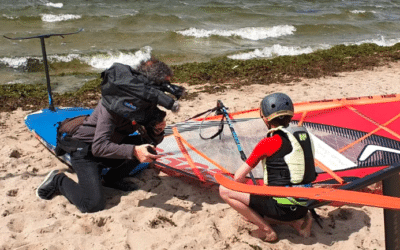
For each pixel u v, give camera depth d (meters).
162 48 12.32
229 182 2.71
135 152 3.45
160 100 3.26
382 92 7.54
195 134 4.62
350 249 3.20
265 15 17.52
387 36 15.59
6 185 4.09
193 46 12.78
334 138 4.25
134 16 15.43
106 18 14.97
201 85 8.16
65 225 3.45
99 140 3.49
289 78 8.59
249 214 3.17
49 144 4.71
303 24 15.90
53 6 16.36
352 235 3.36
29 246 3.12
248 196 3.10
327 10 19.83
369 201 2.13
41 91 7.55
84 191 3.68
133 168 4.06
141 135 3.66
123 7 17.23
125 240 3.27
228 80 8.47
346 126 4.40
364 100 4.81
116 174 4.05
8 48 11.05
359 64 9.84
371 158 3.87
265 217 3.27
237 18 16.94
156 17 15.52
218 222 3.59
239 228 3.45
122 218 3.55
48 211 3.71
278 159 2.92
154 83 3.34
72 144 3.78
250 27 15.18
